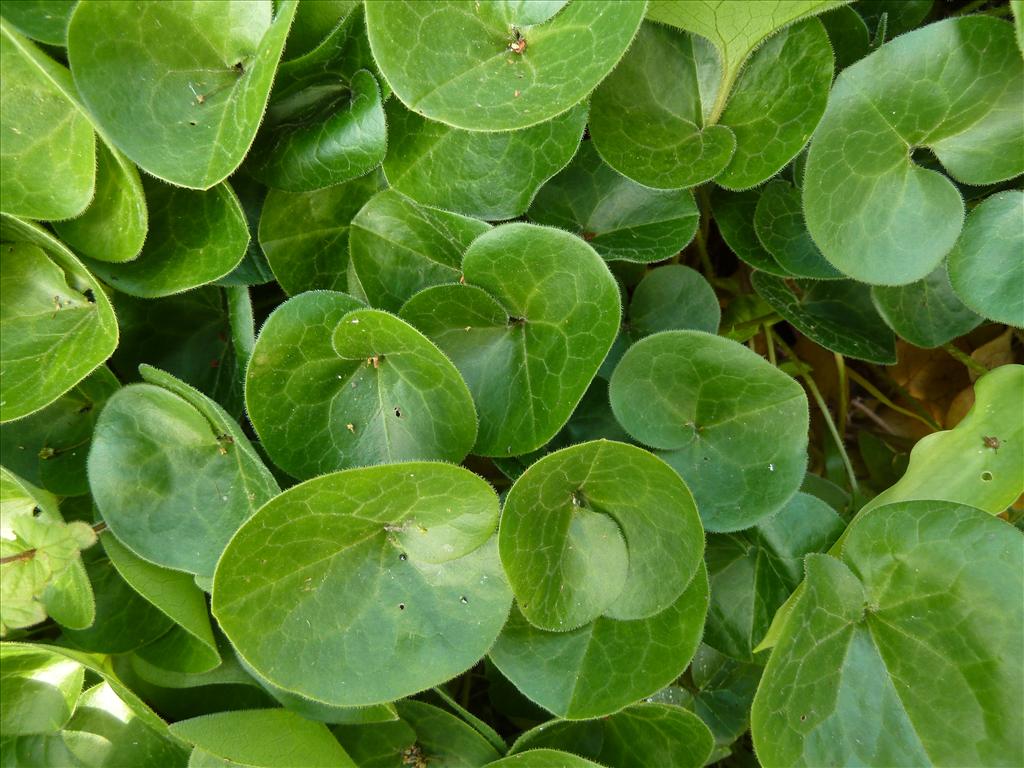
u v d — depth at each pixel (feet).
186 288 0.94
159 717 0.97
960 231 0.94
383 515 0.88
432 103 0.87
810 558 0.92
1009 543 0.89
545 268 0.91
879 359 1.05
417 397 0.92
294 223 0.99
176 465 0.94
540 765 0.95
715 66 0.97
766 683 0.88
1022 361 1.19
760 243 1.05
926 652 0.91
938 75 0.91
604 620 0.95
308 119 0.98
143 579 0.93
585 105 0.93
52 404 1.02
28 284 0.98
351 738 1.01
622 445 0.85
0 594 0.91
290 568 0.87
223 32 0.91
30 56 0.83
